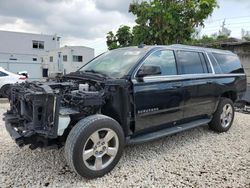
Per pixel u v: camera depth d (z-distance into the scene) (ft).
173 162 13.75
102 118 11.74
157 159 14.12
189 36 43.04
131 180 11.69
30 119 12.04
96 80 13.16
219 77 18.86
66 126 11.20
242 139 18.04
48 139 11.60
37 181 11.43
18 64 66.23
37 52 133.90
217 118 19.12
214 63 19.06
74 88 12.83
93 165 11.73
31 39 131.64
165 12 41.39
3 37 124.98
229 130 20.45
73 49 116.06
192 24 42.45
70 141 11.07
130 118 13.23
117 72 13.88
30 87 12.72
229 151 15.53
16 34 127.75
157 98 14.28
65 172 12.33
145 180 11.71
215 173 12.48
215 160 14.10
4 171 12.32
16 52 128.57
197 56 17.84
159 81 14.37
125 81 12.84
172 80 15.12
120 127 12.40
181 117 16.24
